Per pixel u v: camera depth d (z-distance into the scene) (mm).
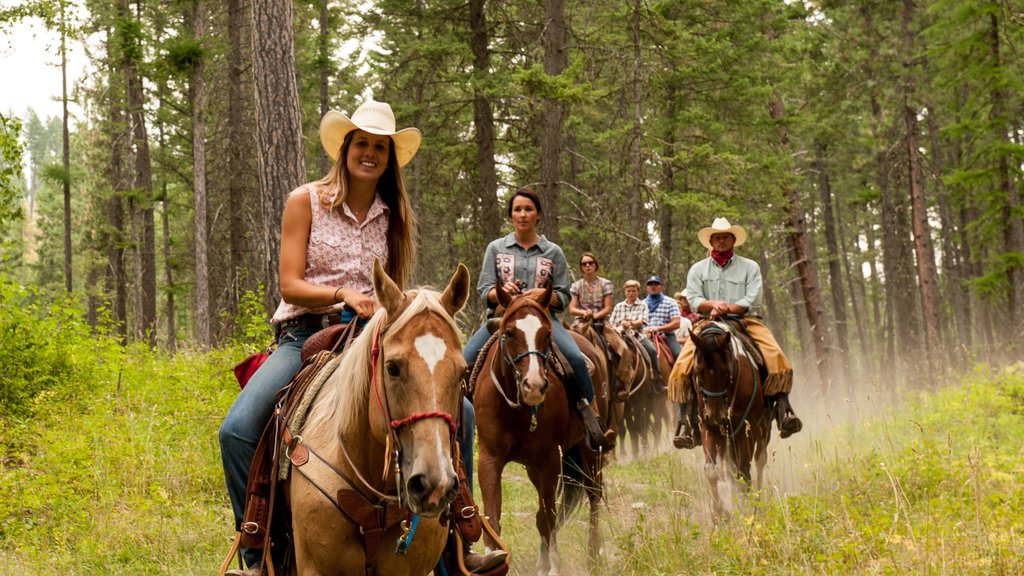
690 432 8812
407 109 20656
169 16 27078
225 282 28500
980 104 21875
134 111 28438
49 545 7266
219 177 28484
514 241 7074
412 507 2891
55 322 12266
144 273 30172
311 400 3697
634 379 12820
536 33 20391
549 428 6500
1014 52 20562
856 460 8664
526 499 9797
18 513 7871
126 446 9055
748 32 23219
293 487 3566
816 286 24359
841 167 37188
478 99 20359
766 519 6324
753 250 24906
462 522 3762
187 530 7570
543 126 18281
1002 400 12172
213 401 10594
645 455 13578
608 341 11609
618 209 20922
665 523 7363
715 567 5969
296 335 4133
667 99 23469
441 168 21422
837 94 25891
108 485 8406
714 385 7906
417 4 21109
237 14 24312
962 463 7449
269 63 9828
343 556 3428
